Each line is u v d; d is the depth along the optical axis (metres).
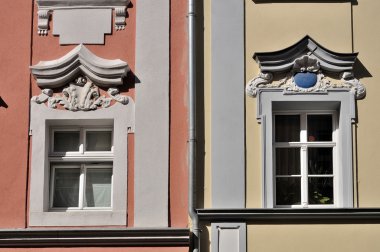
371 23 14.15
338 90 13.90
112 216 13.80
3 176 14.00
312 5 14.20
